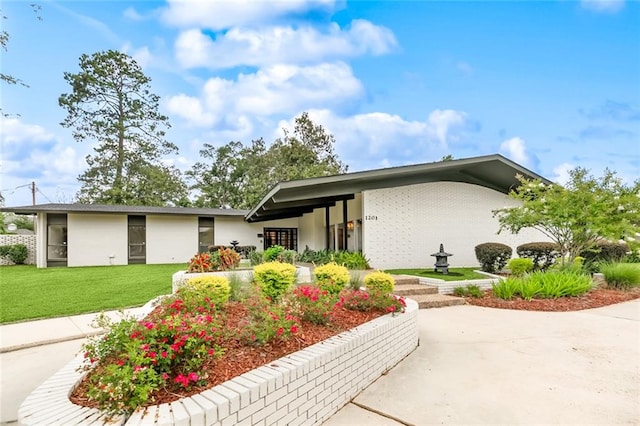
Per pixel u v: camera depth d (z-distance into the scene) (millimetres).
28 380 3955
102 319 3158
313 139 35219
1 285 10352
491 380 3867
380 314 4750
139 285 10289
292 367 2814
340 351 3359
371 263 11750
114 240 17797
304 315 4113
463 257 13172
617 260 11922
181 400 2285
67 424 2066
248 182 34188
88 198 29938
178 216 19250
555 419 3039
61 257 17031
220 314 4207
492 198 13938
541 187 10219
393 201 12211
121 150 30594
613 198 9000
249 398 2404
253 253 11805
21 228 28516
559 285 8250
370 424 3021
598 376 3953
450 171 12977
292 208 17078
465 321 6496
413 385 3781
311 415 2951
